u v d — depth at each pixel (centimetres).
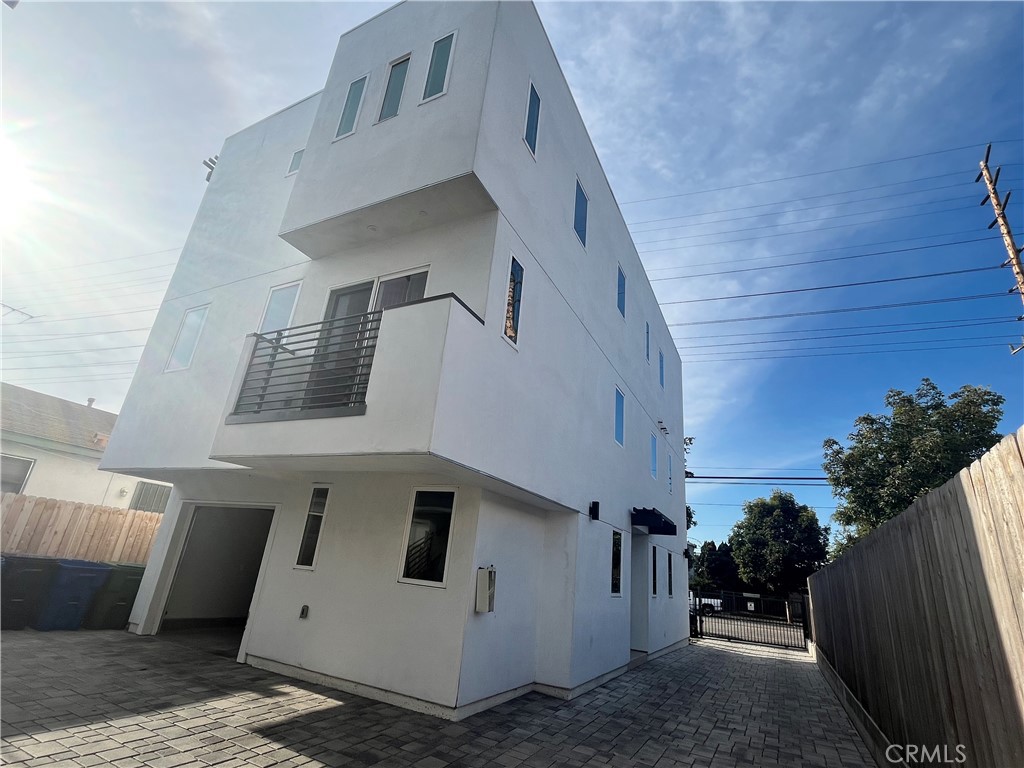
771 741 585
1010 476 230
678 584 1534
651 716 650
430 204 614
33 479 1422
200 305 909
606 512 928
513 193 653
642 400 1290
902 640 442
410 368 481
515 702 639
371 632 603
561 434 748
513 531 684
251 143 1027
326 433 511
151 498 1641
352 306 696
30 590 775
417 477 646
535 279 702
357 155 678
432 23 705
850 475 2056
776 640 1856
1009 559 235
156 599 848
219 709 490
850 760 529
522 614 695
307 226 683
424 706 543
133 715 450
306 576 679
